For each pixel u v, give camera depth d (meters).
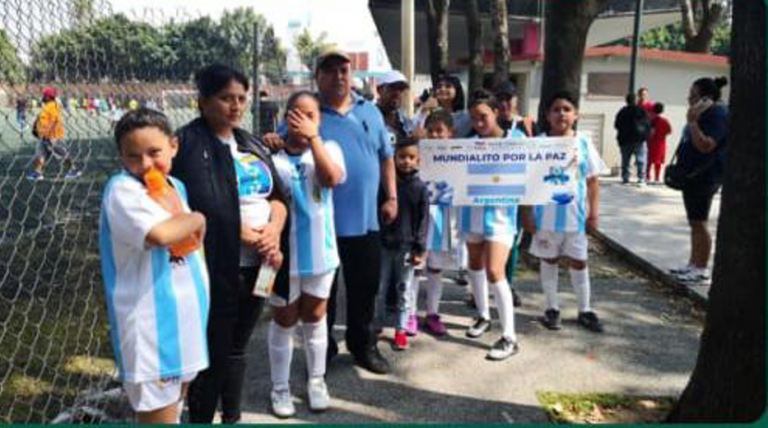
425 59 22.56
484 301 4.62
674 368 4.10
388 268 4.37
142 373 2.38
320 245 3.38
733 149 2.85
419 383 3.87
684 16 17.62
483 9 15.82
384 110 5.09
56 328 4.52
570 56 6.59
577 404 3.62
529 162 4.34
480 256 4.52
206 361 2.57
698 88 5.45
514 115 5.00
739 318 2.87
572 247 4.67
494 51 9.71
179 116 5.74
